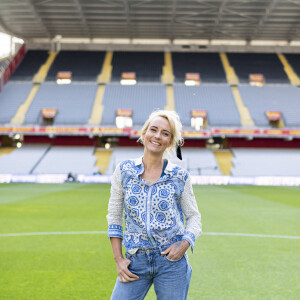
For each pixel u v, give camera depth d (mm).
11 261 6289
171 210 2469
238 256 6668
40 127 34875
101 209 13445
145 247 2459
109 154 36406
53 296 4605
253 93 40156
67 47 47438
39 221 10711
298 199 17453
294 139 38125
